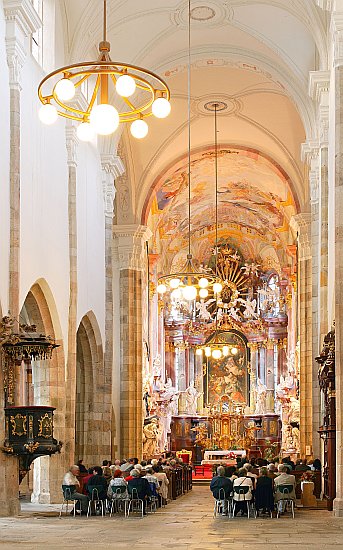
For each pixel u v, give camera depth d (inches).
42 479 767.1
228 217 1785.2
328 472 745.6
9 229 641.0
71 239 829.2
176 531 541.0
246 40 967.0
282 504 684.1
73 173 838.5
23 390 918.4
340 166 652.1
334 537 502.9
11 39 647.8
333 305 749.9
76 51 840.9
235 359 1924.2
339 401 620.4
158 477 817.5
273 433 1820.9
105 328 991.6
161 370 1749.5
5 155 637.9
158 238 1690.5
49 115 488.1
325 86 817.5
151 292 1596.9
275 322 1861.5
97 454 944.9
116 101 993.5
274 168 1291.8
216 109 1200.2
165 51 982.4
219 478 673.0
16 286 636.7
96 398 956.0
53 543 469.7
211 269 1817.2
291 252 1584.6
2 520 599.8
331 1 680.4
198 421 1857.8
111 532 531.2
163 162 1299.2
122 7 871.1
